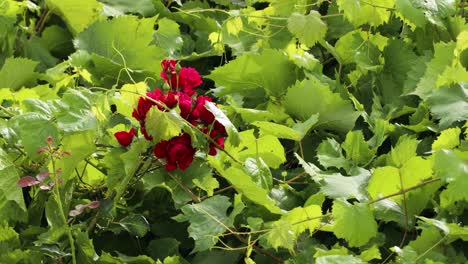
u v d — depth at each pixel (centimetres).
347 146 182
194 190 171
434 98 178
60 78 202
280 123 189
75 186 173
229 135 159
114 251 169
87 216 171
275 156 175
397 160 169
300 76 197
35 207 171
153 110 157
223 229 158
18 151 170
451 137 171
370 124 190
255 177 167
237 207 159
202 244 157
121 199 171
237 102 200
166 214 177
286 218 159
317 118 179
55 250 159
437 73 192
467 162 155
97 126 164
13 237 163
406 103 200
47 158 165
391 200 165
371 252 155
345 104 186
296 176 179
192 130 159
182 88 168
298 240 165
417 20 203
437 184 164
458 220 165
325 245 171
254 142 174
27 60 200
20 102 186
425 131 190
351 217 154
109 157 166
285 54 199
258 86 199
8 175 163
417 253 158
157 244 170
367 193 168
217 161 165
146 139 160
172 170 165
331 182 168
